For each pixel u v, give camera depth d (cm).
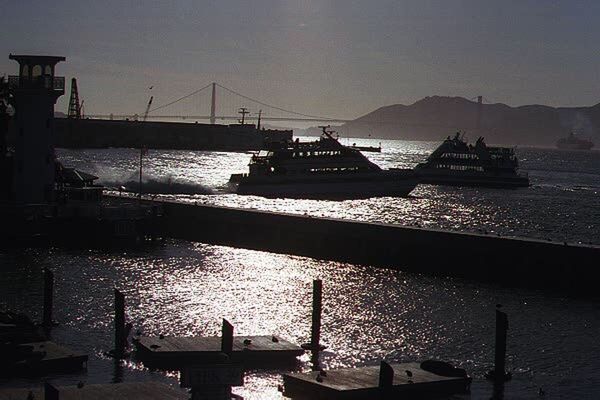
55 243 14012
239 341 8156
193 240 15350
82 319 9194
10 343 7538
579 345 9031
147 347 7788
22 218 13825
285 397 7094
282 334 8931
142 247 14188
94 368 7594
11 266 12012
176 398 6569
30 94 14288
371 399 7000
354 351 8494
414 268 13088
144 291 10669
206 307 9956
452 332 9356
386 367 6712
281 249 14375
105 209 14125
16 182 14425
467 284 12125
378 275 12531
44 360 7431
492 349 8794
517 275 12369
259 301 10381
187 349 7756
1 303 9769
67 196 14975
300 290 11131
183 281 11412
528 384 7750
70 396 6569
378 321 9688
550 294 11600
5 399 6450
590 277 11888
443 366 7612
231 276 11894
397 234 13325
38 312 9431
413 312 10188
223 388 5153
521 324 9838
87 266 12194
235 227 14962
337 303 10488
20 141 14362
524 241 12406
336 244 13875
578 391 7600
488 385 7681
